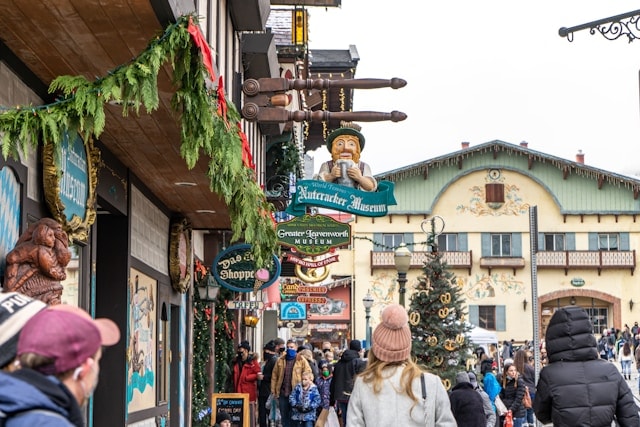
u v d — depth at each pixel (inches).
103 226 529.7
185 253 711.1
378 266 2726.4
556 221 2770.7
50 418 134.2
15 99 341.7
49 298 313.7
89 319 145.1
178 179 560.7
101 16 306.5
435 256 827.4
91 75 361.7
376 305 2728.8
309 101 1508.4
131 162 514.0
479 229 2755.9
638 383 1877.5
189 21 308.7
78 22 311.0
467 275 2741.1
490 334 1744.6
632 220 2763.3
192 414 791.1
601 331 2768.2
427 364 799.1
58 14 304.7
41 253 312.0
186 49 313.9
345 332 2768.2
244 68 829.2
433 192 2765.7
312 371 911.7
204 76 323.9
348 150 731.4
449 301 804.6
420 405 289.7
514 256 2736.2
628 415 336.8
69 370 141.6
